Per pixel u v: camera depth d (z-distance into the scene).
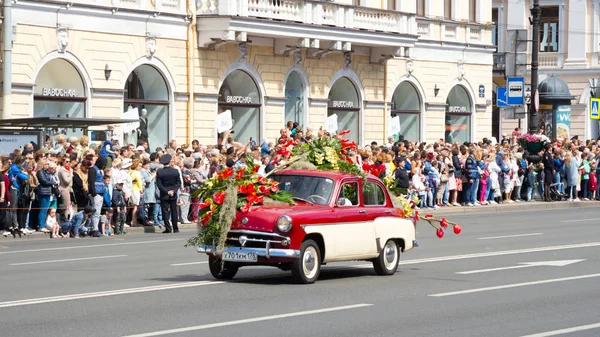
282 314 13.61
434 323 13.02
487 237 26.80
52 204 26.92
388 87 47.50
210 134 39.38
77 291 15.92
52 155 27.09
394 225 18.56
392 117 48.19
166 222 29.12
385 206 18.72
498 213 37.88
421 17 48.88
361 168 19.03
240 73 40.72
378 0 47.09
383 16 45.12
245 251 16.83
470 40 52.25
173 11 37.91
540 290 16.23
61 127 30.31
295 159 18.67
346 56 45.16
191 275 18.31
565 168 44.00
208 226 17.08
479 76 52.91
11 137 28.08
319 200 17.70
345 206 17.86
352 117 46.06
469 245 24.41
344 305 14.51
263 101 41.41
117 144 31.64
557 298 15.34
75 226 27.09
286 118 42.84
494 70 65.81
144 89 37.38
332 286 16.72
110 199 28.03
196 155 32.16
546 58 67.69
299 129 33.25
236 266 17.84
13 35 32.44
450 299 15.20
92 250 23.34
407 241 18.89
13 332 12.15
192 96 38.59
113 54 35.84
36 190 26.80
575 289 16.36
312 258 17.06
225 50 39.78
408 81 48.78
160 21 37.44
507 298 15.33
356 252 17.81
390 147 39.09
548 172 43.56
